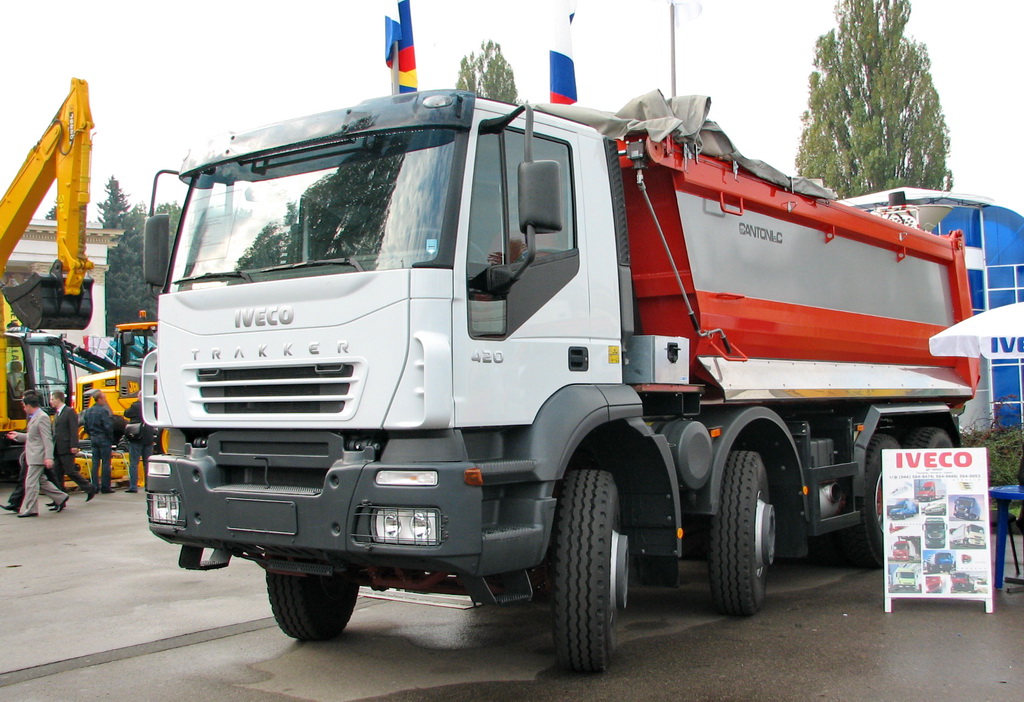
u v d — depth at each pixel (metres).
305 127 5.32
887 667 5.51
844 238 8.89
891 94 38.88
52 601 7.70
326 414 4.80
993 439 14.30
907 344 10.00
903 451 7.03
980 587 6.88
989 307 16.27
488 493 4.93
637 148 6.16
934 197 14.86
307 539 4.71
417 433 4.65
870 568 8.91
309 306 4.91
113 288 67.50
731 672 5.47
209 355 5.30
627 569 5.72
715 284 6.85
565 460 5.11
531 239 4.76
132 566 9.23
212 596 7.81
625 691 5.15
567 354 5.41
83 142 13.41
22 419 18.03
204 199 5.72
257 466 5.07
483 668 5.67
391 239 4.84
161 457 5.39
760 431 7.42
